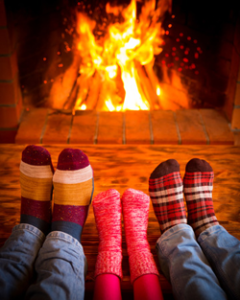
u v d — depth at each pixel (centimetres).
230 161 151
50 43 207
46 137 169
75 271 85
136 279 89
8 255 87
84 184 107
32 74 199
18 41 180
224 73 184
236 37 168
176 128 177
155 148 158
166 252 95
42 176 109
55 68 218
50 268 82
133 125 178
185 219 108
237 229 120
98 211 109
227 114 186
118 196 114
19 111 184
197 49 197
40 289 77
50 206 110
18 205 127
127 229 107
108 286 85
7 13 161
